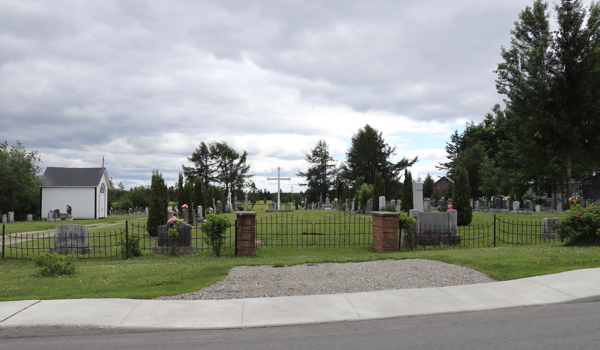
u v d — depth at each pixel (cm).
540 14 3800
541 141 3909
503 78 4056
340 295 820
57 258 1109
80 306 748
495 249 1373
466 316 693
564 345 540
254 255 1441
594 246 1350
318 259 1232
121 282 961
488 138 7025
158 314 705
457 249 1471
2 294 851
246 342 583
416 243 1608
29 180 4622
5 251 1620
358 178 4678
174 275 1027
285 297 809
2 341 602
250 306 752
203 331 636
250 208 5694
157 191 2075
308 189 8600
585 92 3656
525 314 695
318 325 659
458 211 2325
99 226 2950
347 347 555
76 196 4472
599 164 4069
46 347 572
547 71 3828
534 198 4962
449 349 537
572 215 1420
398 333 612
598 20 3688
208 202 4094
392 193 7812
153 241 1875
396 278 966
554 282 872
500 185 5191
